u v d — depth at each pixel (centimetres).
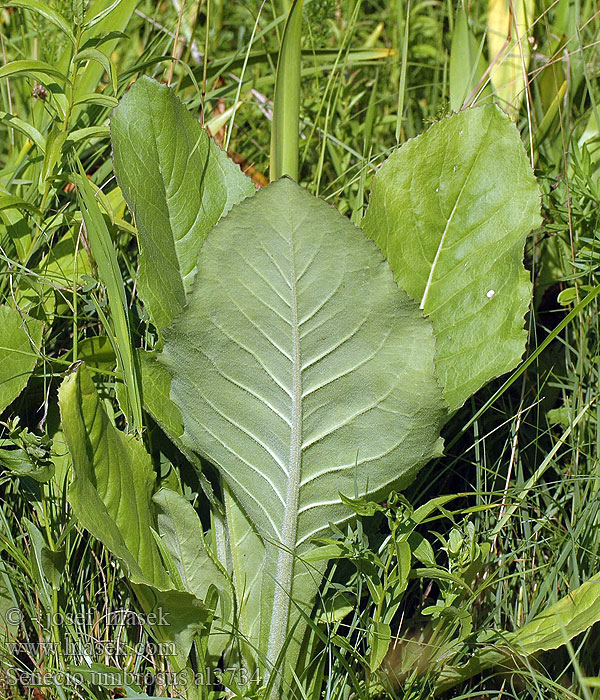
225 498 167
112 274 165
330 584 163
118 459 160
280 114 173
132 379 164
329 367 159
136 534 160
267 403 160
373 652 158
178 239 171
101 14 174
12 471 165
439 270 172
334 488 162
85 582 168
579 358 178
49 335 179
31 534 166
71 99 174
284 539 163
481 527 172
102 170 189
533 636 162
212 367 160
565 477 174
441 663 163
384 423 160
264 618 163
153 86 169
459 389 169
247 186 173
